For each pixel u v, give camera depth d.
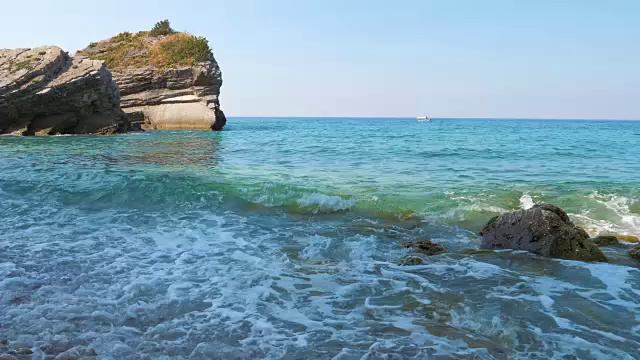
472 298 5.16
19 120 32.53
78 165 15.16
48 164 15.30
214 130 44.78
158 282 5.62
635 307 4.92
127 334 4.22
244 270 6.15
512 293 5.32
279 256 6.82
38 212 9.38
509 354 3.89
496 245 7.57
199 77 43.91
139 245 7.30
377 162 18.48
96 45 50.75
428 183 13.12
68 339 4.07
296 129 57.28
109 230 8.20
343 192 11.62
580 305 4.97
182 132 39.81
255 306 4.94
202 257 6.72
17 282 5.48
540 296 5.23
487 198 10.94
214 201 10.59
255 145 26.69
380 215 9.73
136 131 39.78
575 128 78.06
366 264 6.48
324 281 5.75
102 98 35.16
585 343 4.09
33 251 6.82
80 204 10.14
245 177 13.47
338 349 3.99
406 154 21.91
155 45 48.66
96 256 6.66
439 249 7.26
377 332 4.32
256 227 8.65
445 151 23.58
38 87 31.73
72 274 5.84
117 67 45.22
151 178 12.20
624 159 20.02
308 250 7.12
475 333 4.29
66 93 32.78
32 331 4.20
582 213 9.94
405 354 3.88
